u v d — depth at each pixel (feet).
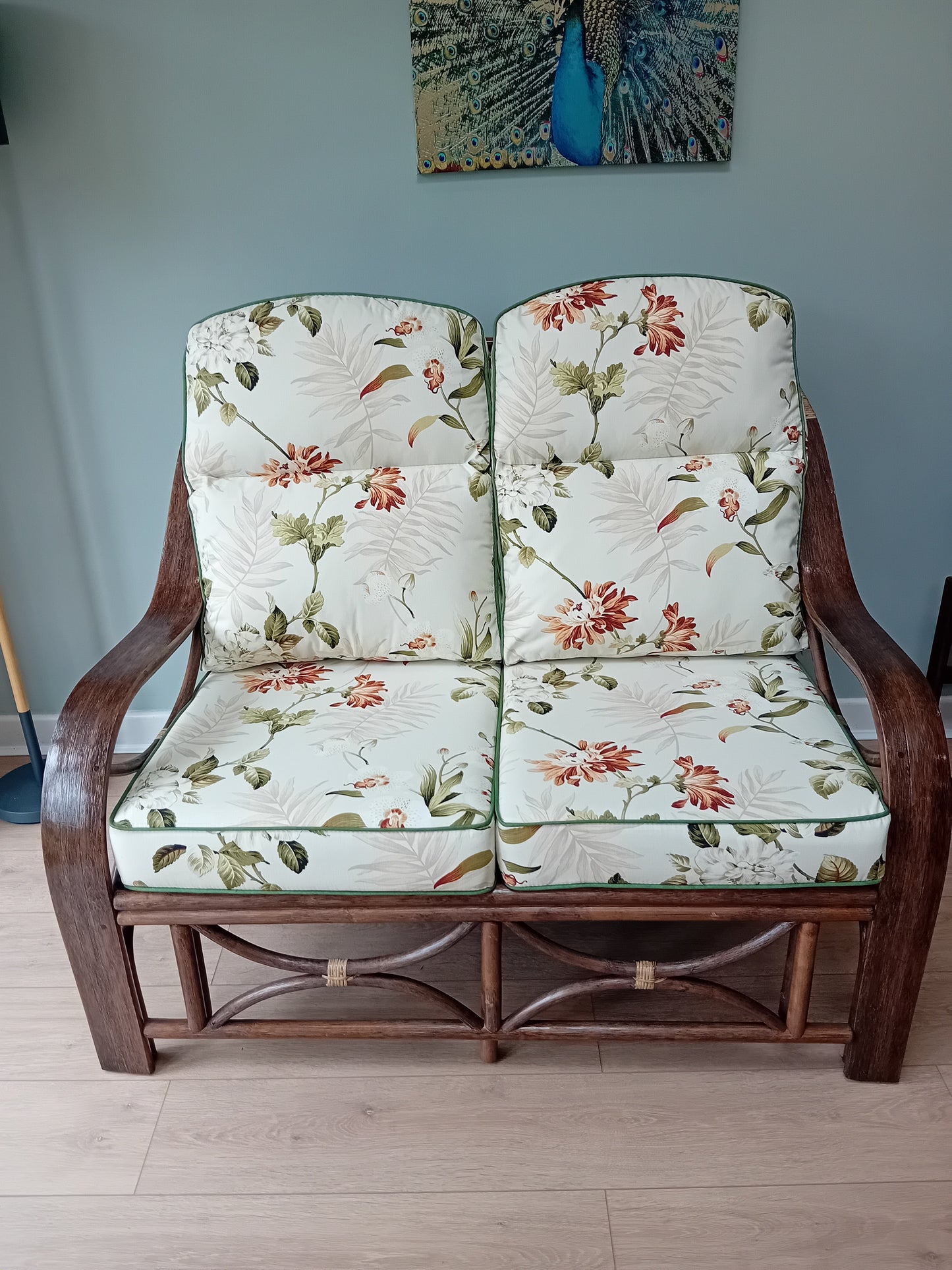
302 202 5.90
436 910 4.17
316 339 5.21
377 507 5.19
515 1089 4.58
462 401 5.31
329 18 5.46
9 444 6.56
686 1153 4.25
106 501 6.73
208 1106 4.55
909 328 6.11
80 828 4.14
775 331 5.19
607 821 4.02
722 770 4.24
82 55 5.56
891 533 6.69
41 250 6.02
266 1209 4.07
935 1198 4.04
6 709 7.34
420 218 5.93
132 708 7.29
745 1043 4.79
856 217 5.84
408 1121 4.44
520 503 5.22
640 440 5.24
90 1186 4.19
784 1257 3.83
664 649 5.20
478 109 5.58
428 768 4.36
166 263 6.07
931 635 7.00
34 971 5.33
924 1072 4.61
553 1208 4.03
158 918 4.26
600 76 5.49
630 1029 4.45
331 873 4.12
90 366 6.34
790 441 5.26
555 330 5.20
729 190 5.80
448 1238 3.93
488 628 5.33
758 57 5.48
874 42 5.43
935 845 4.00
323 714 4.85
